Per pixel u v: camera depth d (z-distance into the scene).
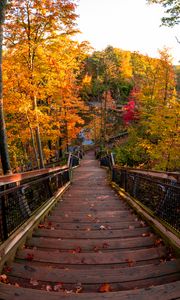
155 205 6.57
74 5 11.20
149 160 22.31
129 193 9.78
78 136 45.62
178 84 40.38
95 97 55.66
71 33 12.16
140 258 4.56
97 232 5.89
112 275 3.92
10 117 14.97
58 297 3.28
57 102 19.17
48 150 20.36
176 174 4.99
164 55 23.53
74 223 6.63
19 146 21.31
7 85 11.66
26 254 4.57
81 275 3.90
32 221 5.86
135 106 32.19
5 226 4.55
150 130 19.27
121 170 11.75
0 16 7.61
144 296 3.31
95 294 3.32
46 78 13.35
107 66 40.00
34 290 3.38
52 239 5.30
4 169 8.16
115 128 47.62
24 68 12.06
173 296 3.32
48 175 8.94
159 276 3.92
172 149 16.75
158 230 5.62
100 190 12.22
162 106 18.77
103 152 34.78
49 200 8.30
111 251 4.99
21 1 10.89
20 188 5.49
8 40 11.56
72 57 15.20
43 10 11.06
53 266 4.32
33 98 12.64
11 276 3.87
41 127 15.25
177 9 10.99
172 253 4.69
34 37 12.03
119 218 7.14
